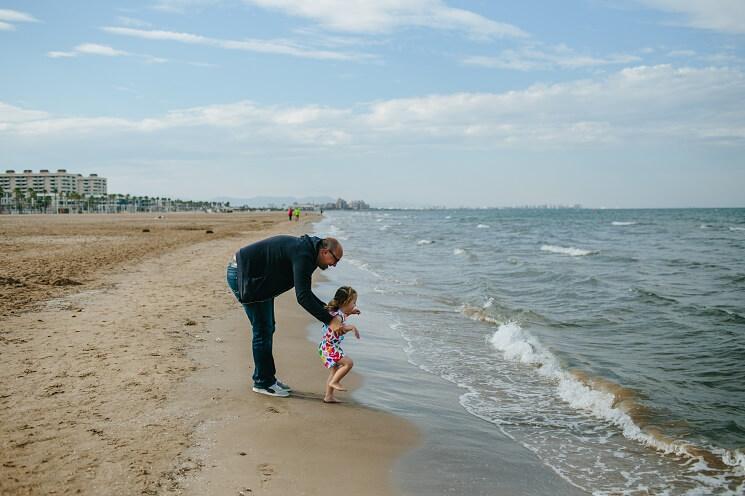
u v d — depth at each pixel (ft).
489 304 37.45
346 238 121.90
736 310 35.42
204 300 34.63
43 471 11.80
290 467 12.89
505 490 12.51
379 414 17.10
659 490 12.78
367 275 54.65
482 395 19.65
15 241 84.53
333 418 16.39
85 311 29.50
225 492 11.41
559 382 21.15
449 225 216.54
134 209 649.20
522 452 14.79
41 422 14.55
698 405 18.28
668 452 14.94
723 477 13.47
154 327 26.43
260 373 17.90
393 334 29.32
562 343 27.30
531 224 227.81
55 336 23.79
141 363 20.33
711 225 195.11
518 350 25.34
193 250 73.46
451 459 14.03
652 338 28.25
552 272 55.62
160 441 13.73
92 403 16.14
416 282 49.49
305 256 17.01
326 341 17.90
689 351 25.40
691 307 36.24
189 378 18.98
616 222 243.19
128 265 52.75
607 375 21.59
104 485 11.34
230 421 15.46
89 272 45.91
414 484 12.52
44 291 35.01
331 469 12.96
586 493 12.55
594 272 57.36
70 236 101.30
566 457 14.55
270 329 17.94
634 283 49.01
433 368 23.00
